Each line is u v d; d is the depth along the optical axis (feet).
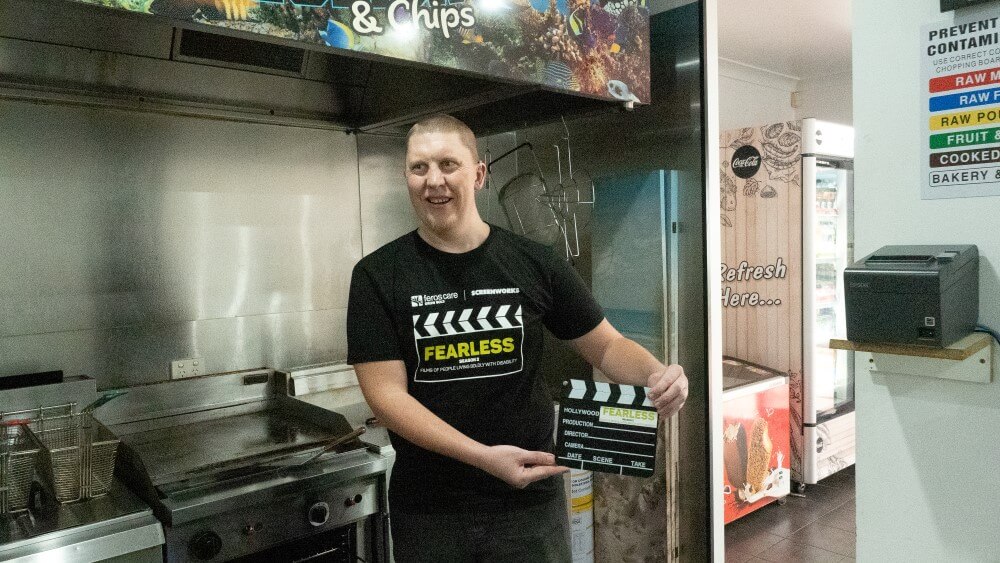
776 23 13.64
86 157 7.28
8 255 6.88
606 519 9.43
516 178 10.39
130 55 6.93
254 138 8.43
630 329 9.13
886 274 4.70
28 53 6.41
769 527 11.84
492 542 4.82
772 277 13.15
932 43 5.02
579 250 9.68
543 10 6.89
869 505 5.56
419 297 4.82
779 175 12.90
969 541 5.06
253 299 8.50
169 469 6.22
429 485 4.82
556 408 9.34
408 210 9.87
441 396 4.82
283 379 8.43
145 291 7.71
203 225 8.09
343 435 7.07
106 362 7.48
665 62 8.73
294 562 6.71
